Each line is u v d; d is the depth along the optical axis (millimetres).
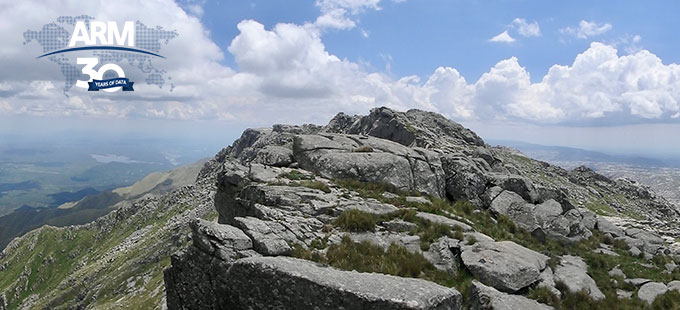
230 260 16969
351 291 13281
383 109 83312
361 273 15633
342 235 21344
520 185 37188
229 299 16406
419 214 25562
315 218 23594
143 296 90875
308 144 37500
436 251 20609
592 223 36375
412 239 21797
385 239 21688
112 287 122938
